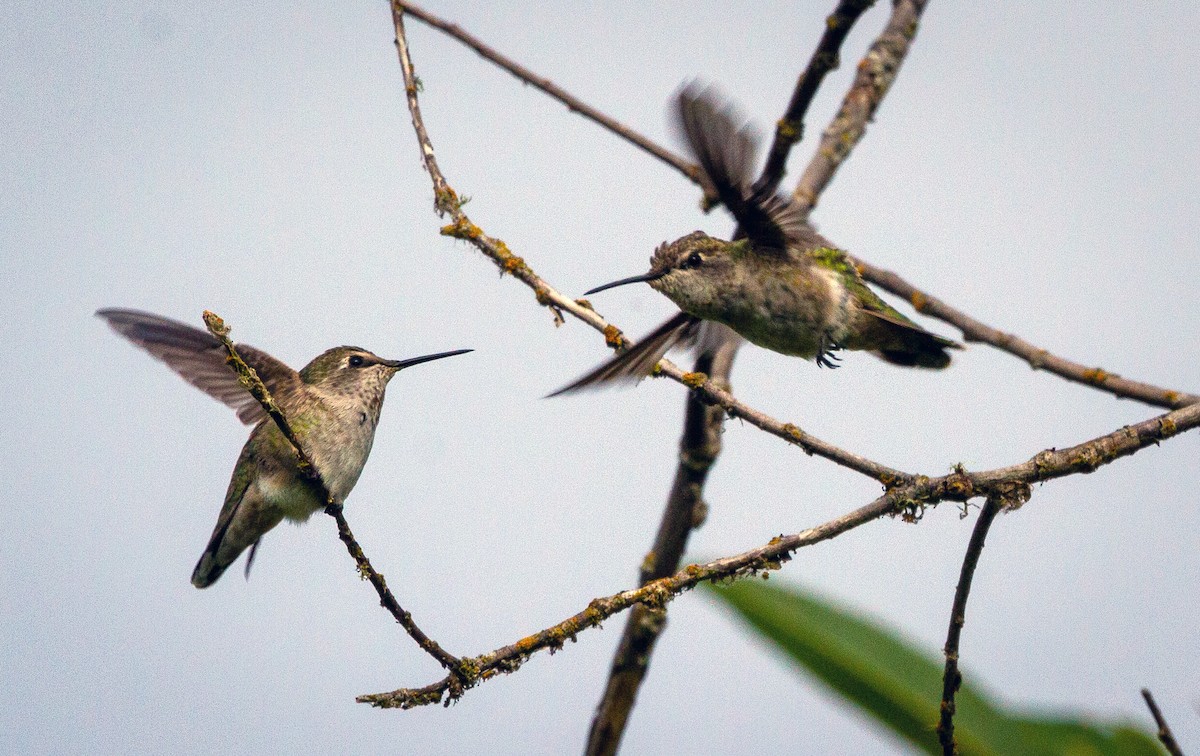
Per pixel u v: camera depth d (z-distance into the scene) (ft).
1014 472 19.89
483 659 20.17
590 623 20.30
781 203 26.63
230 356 21.85
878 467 21.12
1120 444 19.85
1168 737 17.16
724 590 19.42
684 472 30.27
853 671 18.16
